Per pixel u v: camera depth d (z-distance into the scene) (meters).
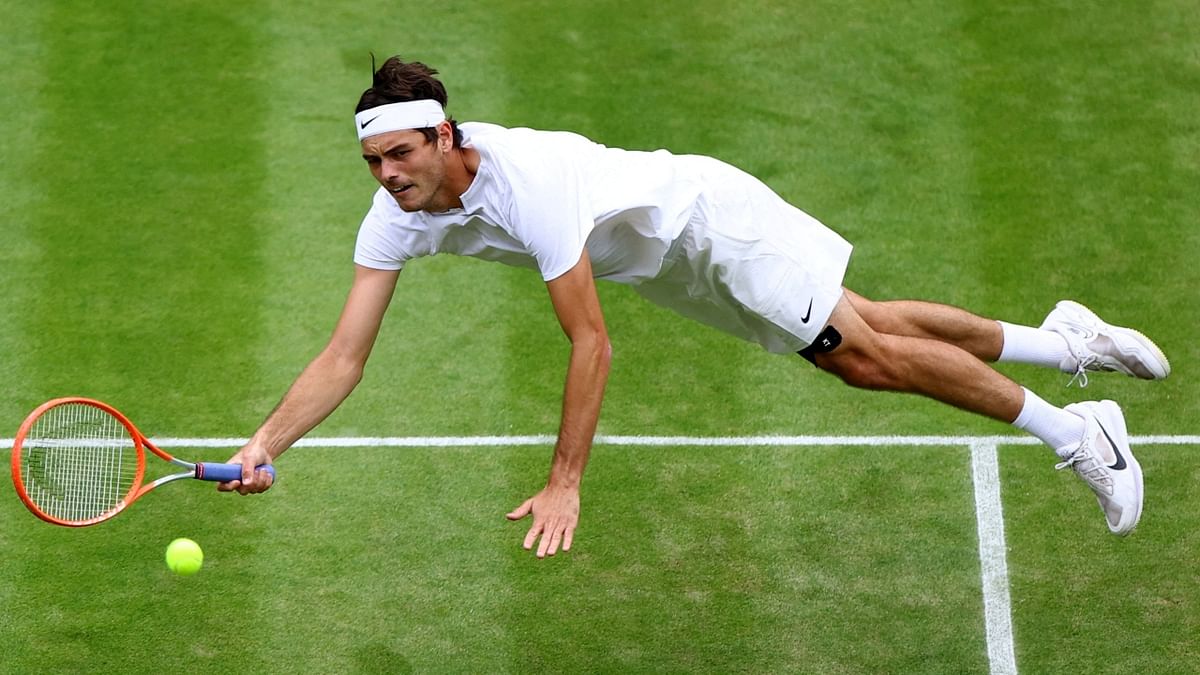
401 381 28.92
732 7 38.06
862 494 26.48
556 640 23.83
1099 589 24.59
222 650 23.50
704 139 34.53
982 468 26.94
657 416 28.17
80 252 31.59
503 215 19.62
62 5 37.91
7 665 23.16
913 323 23.67
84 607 24.12
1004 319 30.23
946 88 35.88
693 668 23.36
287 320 30.14
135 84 35.75
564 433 19.28
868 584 24.78
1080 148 34.28
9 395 28.28
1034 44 37.00
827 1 38.06
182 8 37.94
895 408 28.28
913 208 32.88
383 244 20.62
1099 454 22.94
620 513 26.12
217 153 34.03
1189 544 25.38
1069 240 32.06
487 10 38.16
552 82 36.03
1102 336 24.66
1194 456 27.19
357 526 25.83
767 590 24.70
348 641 23.72
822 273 22.06
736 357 29.55
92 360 29.14
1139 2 38.12
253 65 36.31
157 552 25.16
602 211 20.50
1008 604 24.36
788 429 27.89
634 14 38.12
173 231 32.12
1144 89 35.72
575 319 19.42
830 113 35.25
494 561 25.20
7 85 35.59
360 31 37.34
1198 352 29.36
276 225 32.34
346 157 34.06
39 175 33.38
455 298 30.86
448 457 27.28
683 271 22.12
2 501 26.03
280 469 26.92
